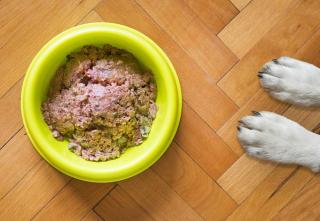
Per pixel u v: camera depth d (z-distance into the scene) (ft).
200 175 4.34
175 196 4.33
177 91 4.04
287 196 4.36
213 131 4.35
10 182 4.23
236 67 4.38
